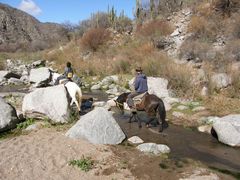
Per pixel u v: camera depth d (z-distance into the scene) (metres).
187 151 9.05
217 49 20.95
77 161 7.67
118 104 13.34
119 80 20.88
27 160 7.71
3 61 34.41
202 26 24.45
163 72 17.86
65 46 38.09
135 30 32.41
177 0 34.28
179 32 26.28
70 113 11.37
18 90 20.66
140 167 7.65
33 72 22.55
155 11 35.81
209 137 10.46
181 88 16.30
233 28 22.41
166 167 7.75
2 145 8.78
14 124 10.48
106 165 7.65
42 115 11.06
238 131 9.83
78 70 25.58
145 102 11.07
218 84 15.70
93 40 30.80
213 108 13.38
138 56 23.75
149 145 8.90
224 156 8.73
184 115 12.86
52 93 11.38
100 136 9.24
